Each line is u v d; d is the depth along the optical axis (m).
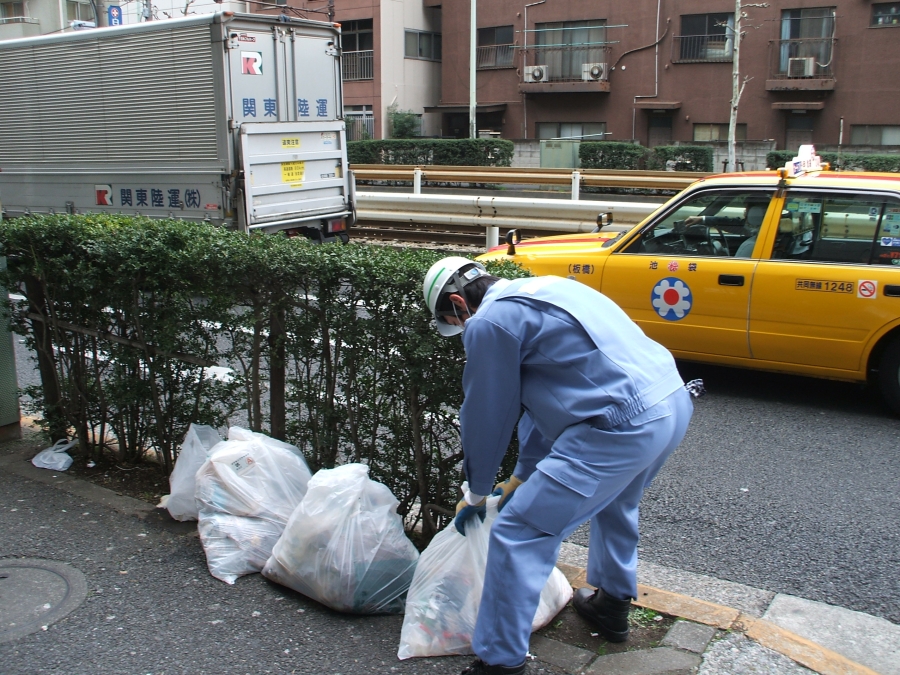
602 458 2.55
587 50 30.75
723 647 3.00
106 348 4.64
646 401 2.58
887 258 5.86
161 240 4.19
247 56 10.41
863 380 6.07
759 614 3.32
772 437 5.64
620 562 2.96
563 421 2.63
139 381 4.52
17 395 5.14
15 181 12.69
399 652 2.94
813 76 26.77
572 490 2.56
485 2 32.78
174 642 3.06
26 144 12.34
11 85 12.24
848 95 26.66
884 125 26.31
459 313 2.95
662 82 29.69
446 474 3.68
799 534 4.17
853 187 5.96
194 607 3.28
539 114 32.53
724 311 6.40
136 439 4.77
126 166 11.29
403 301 3.45
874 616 3.34
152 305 4.36
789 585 3.65
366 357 3.64
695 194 6.55
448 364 3.40
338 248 3.75
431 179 19.77
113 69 11.06
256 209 10.59
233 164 10.35
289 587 3.38
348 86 34.75
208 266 3.98
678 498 4.64
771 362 6.37
